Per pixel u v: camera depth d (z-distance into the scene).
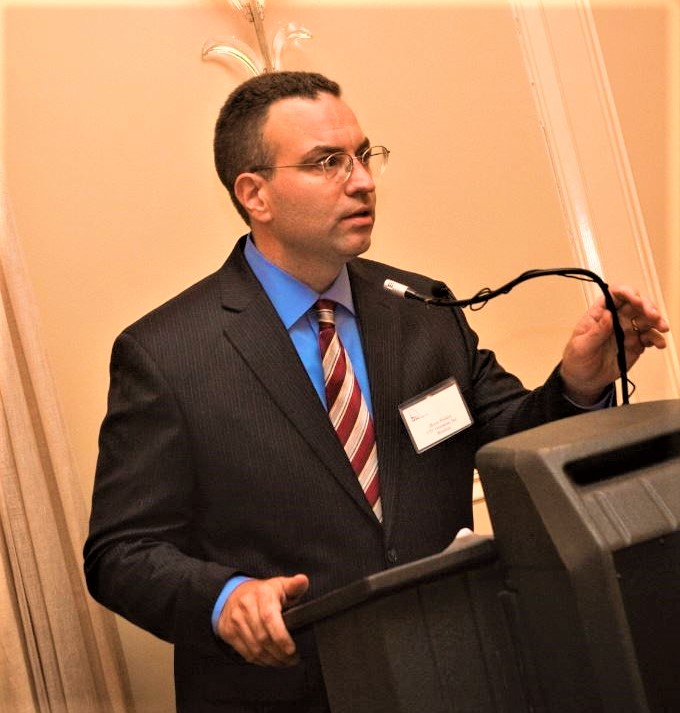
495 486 1.42
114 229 3.29
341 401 2.39
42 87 3.26
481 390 2.56
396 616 1.44
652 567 1.31
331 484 2.30
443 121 3.80
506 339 3.81
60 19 3.30
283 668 2.24
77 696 2.83
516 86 3.93
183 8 3.44
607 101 4.05
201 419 2.32
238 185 2.47
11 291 2.95
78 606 2.93
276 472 2.30
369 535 2.29
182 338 2.40
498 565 1.46
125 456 2.34
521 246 3.86
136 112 3.36
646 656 1.28
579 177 3.98
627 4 4.17
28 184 3.22
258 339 2.38
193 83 3.42
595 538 1.29
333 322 2.47
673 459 1.42
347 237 2.36
